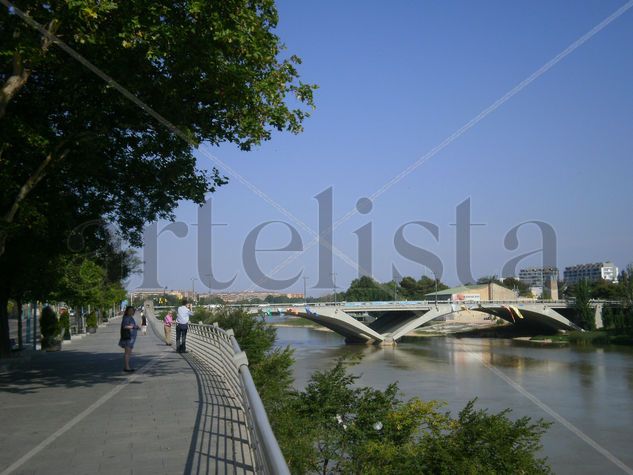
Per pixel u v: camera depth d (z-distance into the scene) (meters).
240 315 27.97
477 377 41.69
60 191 17.08
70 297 33.19
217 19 12.25
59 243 18.91
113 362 20.81
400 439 11.80
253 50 13.18
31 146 14.26
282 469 3.37
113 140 16.20
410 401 12.91
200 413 10.52
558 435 24.42
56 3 11.70
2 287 20.89
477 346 72.19
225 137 15.85
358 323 73.00
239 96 13.97
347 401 12.70
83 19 11.41
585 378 42.50
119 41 12.30
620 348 68.12
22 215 14.11
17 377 16.00
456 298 94.06
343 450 11.32
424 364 50.41
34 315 30.33
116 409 10.95
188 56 12.91
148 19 12.04
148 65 13.57
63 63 13.60
